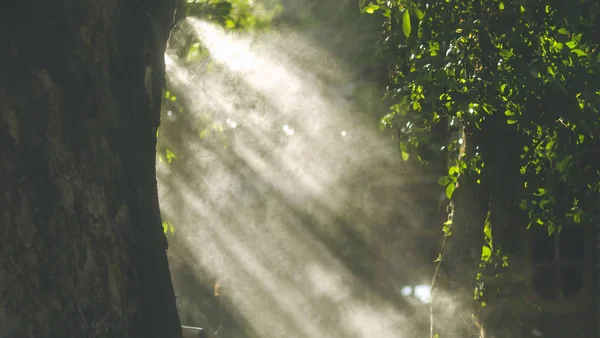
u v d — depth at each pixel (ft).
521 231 30.01
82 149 11.69
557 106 26.66
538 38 26.25
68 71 11.68
